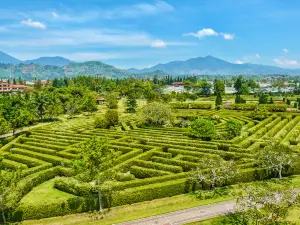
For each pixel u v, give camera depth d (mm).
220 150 58000
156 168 50156
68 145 65375
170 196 41969
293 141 66188
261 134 75750
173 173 46594
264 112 107188
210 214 35469
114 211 37969
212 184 42656
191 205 38312
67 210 37500
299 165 48812
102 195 38812
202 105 146875
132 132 78688
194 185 43344
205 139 68562
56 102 130000
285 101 168625
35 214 36406
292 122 91938
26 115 91250
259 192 30156
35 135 77062
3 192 33844
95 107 142625
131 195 39906
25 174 47688
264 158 46219
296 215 33562
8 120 87750
